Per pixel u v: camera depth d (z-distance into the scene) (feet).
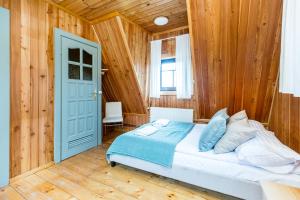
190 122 11.02
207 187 5.83
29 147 7.45
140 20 10.37
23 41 7.11
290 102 6.31
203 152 6.09
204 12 7.39
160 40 12.26
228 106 10.19
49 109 8.26
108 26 10.15
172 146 6.65
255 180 4.96
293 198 3.39
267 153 4.90
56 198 5.82
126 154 7.34
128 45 10.49
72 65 9.21
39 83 7.79
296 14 4.60
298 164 4.68
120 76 12.60
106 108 13.70
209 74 9.36
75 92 9.40
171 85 12.69
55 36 8.18
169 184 6.69
